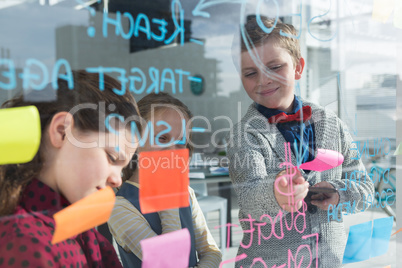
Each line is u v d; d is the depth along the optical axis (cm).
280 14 97
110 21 71
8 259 61
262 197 90
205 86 85
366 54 114
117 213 74
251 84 93
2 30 62
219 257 85
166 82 79
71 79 68
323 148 103
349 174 109
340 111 109
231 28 89
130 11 73
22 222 63
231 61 89
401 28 121
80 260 68
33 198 65
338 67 109
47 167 66
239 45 90
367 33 114
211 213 86
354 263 110
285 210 93
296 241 96
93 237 73
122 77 73
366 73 114
